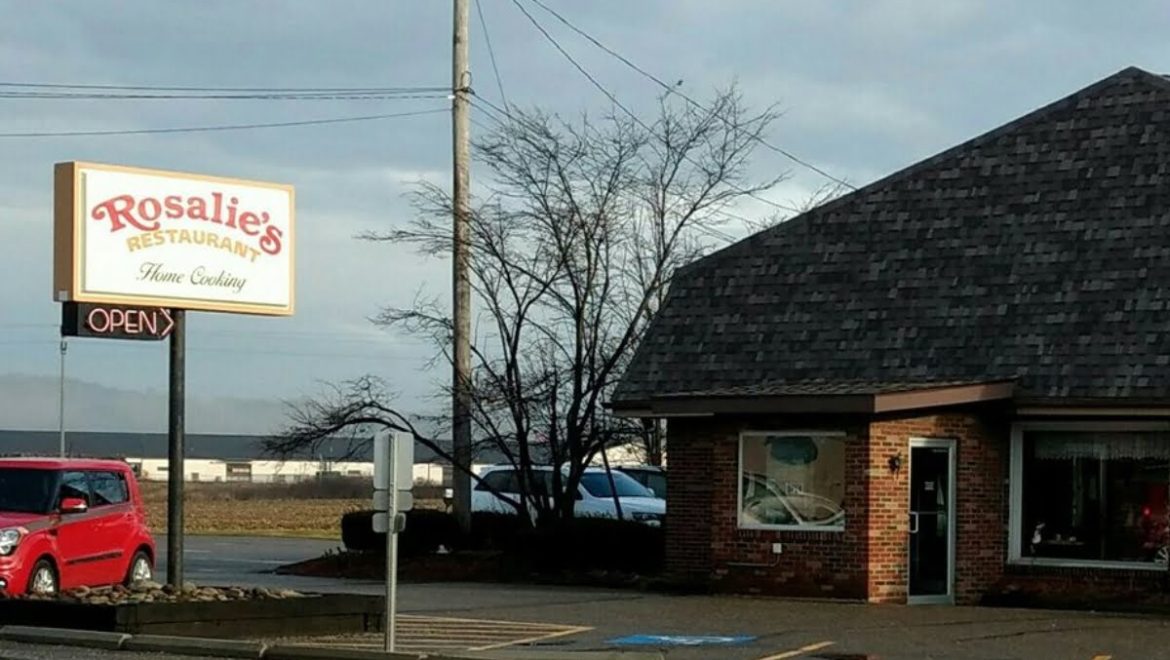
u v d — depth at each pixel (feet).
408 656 52.80
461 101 92.73
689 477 81.05
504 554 91.50
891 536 74.69
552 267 93.66
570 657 53.01
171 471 67.31
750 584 77.15
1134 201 79.05
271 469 337.72
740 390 78.13
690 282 87.04
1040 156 83.05
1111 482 75.97
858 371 79.51
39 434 375.86
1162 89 82.74
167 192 67.00
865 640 59.36
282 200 71.05
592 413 93.66
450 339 95.20
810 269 84.43
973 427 77.41
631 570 88.28
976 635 61.16
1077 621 66.54
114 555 74.08
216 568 99.60
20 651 55.62
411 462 53.78
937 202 83.92
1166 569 73.97
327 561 95.71
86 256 64.49
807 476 76.43
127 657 54.44
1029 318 77.46
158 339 67.31
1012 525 77.77
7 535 67.10
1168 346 73.61
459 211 92.32
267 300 70.38
